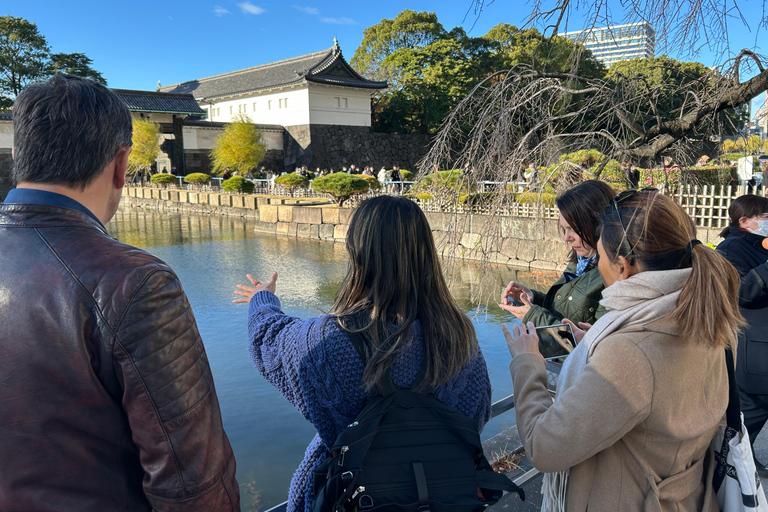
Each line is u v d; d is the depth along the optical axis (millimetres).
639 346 954
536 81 3348
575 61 3238
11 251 806
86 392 787
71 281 782
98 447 812
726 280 922
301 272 11883
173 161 34000
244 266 12578
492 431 4359
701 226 9000
